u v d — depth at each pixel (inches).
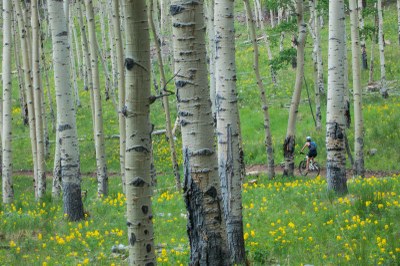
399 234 373.4
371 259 326.0
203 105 265.7
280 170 944.3
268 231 426.3
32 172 1127.6
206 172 267.3
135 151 214.5
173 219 510.9
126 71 210.8
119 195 666.8
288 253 364.2
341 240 374.6
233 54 339.3
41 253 402.3
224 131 337.7
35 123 727.1
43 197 642.8
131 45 207.2
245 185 687.7
